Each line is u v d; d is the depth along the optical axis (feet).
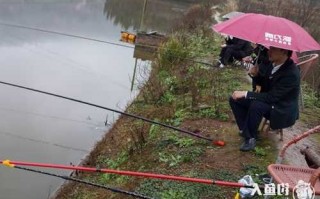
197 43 46.93
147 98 32.91
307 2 60.03
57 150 28.99
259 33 14.87
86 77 44.47
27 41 56.70
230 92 28.40
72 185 23.39
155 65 40.63
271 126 17.13
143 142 23.65
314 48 14.88
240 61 35.55
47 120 33.37
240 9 72.84
